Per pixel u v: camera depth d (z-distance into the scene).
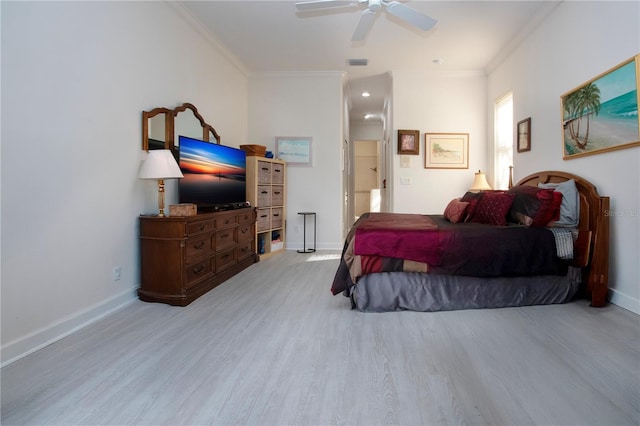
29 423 1.27
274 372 1.63
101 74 2.36
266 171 4.62
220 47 4.19
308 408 1.36
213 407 1.37
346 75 5.25
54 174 2.01
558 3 3.12
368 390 1.48
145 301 2.68
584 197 2.56
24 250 1.83
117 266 2.53
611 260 2.52
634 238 2.32
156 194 3.00
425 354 1.80
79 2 2.16
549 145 3.30
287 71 5.11
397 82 5.04
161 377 1.59
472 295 2.47
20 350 1.79
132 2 2.66
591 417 1.29
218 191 3.63
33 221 1.88
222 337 2.03
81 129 2.19
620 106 2.38
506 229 2.53
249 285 3.20
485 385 1.50
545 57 3.36
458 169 5.00
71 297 2.13
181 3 3.24
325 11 3.40
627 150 2.36
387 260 2.47
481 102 4.97
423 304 2.45
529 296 2.50
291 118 5.20
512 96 4.10
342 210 5.31
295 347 1.90
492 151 4.75
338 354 1.81
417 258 2.45
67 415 1.32
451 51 4.30
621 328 2.08
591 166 2.71
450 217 3.31
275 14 3.46
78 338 2.01
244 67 4.96
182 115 3.34
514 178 4.00
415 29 3.73
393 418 1.29
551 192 2.63
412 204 5.06
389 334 2.06
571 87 2.96
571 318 2.26
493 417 1.29
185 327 2.19
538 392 1.44
